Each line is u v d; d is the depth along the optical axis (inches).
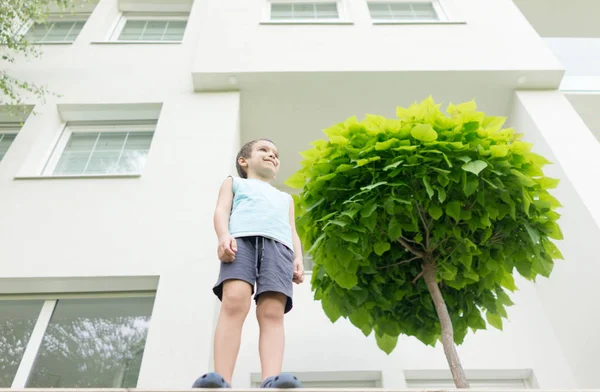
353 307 104.5
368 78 196.9
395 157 96.1
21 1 183.6
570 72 240.8
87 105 196.4
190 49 230.2
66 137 194.4
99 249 142.1
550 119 184.9
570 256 155.9
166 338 121.0
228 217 77.7
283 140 217.0
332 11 249.4
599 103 225.1
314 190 104.9
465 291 107.0
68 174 179.2
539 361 146.6
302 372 141.7
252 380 141.6
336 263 100.6
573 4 294.7
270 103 204.2
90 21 250.7
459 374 84.8
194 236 145.3
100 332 133.0
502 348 149.7
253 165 91.5
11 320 135.1
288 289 69.9
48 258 139.5
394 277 107.3
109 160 186.2
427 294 107.3
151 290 141.8
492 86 200.8
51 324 134.4
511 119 206.2
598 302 139.3
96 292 142.3
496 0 237.8
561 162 166.1
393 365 143.7
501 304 109.4
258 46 210.4
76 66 215.0
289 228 80.1
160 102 196.7
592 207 150.4
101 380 122.4
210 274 135.7
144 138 197.0
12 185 160.1
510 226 100.7
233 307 63.4
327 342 149.3
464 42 210.8
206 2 270.1
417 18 244.4
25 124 186.9
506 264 105.2
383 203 95.7
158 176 163.0
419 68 195.8
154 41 239.6
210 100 196.4
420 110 105.8
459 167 95.5
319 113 208.5
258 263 70.1
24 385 120.6
